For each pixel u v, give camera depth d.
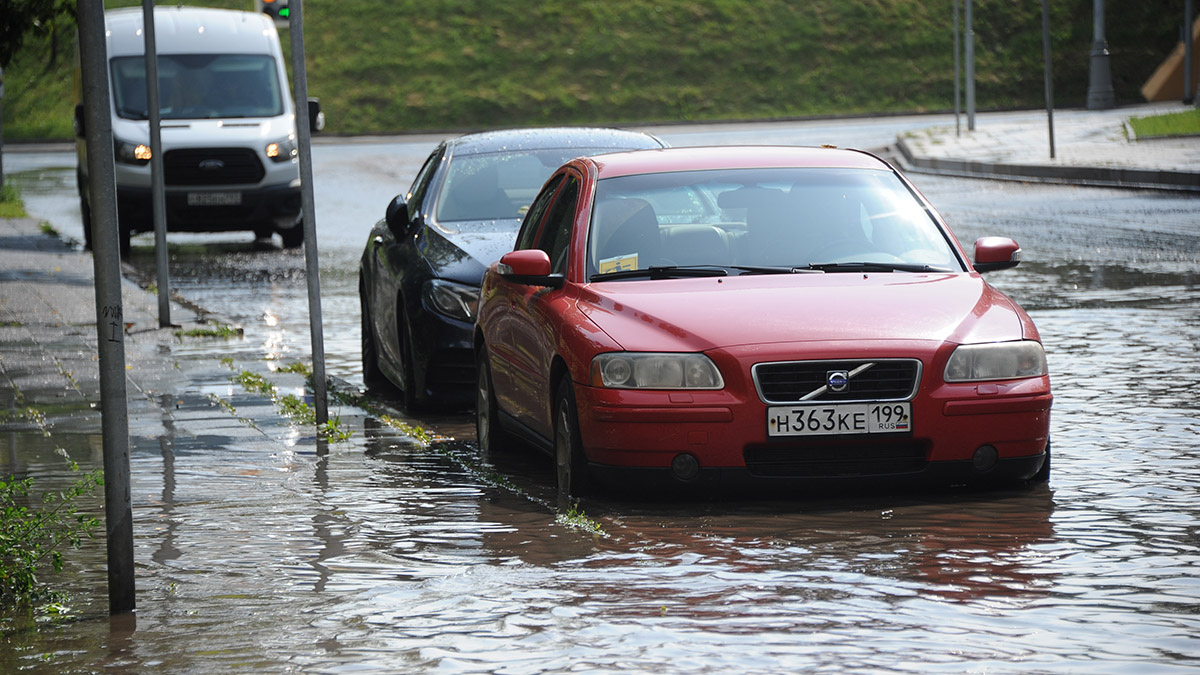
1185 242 46.44
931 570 13.98
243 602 13.60
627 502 17.41
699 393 16.70
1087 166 71.62
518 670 11.38
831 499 17.25
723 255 19.19
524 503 17.70
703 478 16.75
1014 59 157.50
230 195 59.41
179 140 59.06
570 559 14.85
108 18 62.88
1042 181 72.69
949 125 115.00
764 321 17.14
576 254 19.23
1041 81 155.00
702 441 16.66
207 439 22.53
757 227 19.52
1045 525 15.66
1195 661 11.26
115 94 60.31
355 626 12.70
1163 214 55.00
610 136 28.77
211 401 26.12
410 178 91.06
